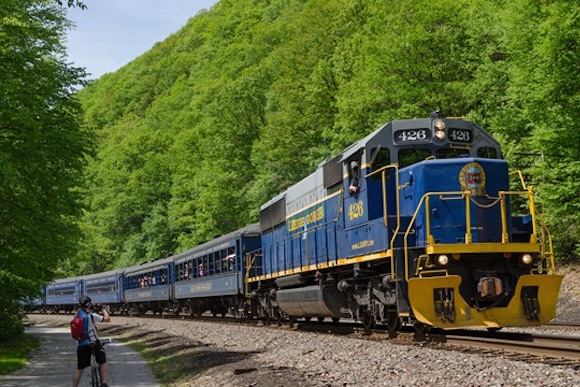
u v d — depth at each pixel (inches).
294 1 4547.2
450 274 573.6
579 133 888.9
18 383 601.3
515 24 980.6
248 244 1192.8
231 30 5177.2
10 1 801.6
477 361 443.2
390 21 1344.7
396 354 515.5
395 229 613.0
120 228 3294.8
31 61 812.0
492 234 591.8
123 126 5438.0
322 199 813.2
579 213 943.7
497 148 662.5
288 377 497.7
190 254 1560.0
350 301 742.5
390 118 1263.5
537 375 387.9
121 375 663.1
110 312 2340.1
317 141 1990.7
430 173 601.9
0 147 771.4
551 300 571.8
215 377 580.7
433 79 1277.1
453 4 1279.5
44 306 2763.3
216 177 2404.0
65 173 902.4
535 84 917.2
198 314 1523.1
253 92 2536.9
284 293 934.4
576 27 855.7
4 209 850.1
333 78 1895.9
